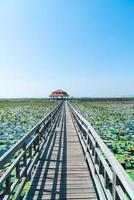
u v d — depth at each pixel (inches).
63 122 660.7
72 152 307.6
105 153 127.9
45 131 341.1
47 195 177.2
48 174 222.2
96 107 1743.4
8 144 430.9
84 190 186.9
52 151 310.8
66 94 3262.8
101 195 148.4
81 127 332.2
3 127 693.9
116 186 107.8
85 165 251.3
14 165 132.2
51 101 3152.1
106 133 568.4
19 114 1161.4
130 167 282.2
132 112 1268.5
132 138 505.4
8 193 122.3
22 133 577.0
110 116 1018.7
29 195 177.0
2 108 1718.8
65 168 240.5
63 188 190.4
